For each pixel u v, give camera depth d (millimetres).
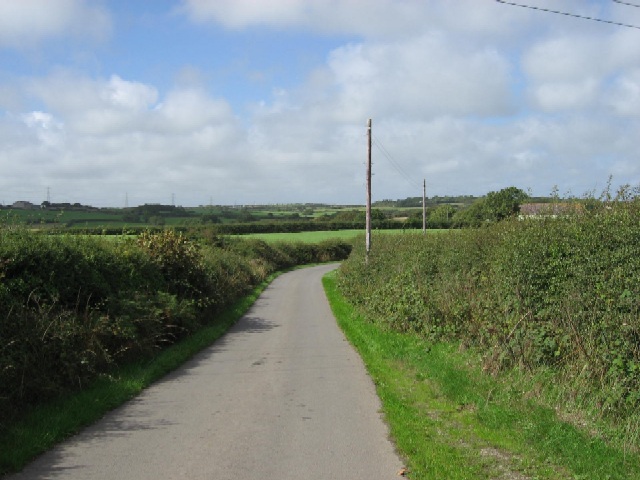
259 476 5066
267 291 28922
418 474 5047
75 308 9234
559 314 7945
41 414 6699
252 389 8625
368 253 25719
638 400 6047
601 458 5324
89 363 8258
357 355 11594
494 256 11547
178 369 10258
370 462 5434
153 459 5504
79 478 5008
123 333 9523
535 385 7473
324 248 65938
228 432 6410
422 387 8375
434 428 6422
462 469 5125
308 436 6258
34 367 7320
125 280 11898
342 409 7426
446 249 15242
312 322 17188
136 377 8977
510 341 8609
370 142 29531
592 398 6570
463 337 10961
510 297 9242
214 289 17141
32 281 8477
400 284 15055
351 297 21844
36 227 10438
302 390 8539
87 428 6578
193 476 5059
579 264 7891
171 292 14695
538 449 5598
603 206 9375
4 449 5520
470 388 7930
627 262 7277
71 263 9586
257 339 13914
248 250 42812
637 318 6527
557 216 10242
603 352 6703
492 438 5973
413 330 13133
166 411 7344
